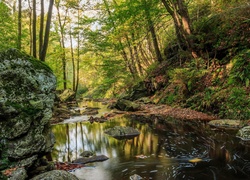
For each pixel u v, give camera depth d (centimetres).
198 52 1152
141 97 1609
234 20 1013
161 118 1009
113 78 2153
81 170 450
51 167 426
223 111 858
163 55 1794
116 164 479
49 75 444
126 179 401
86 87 4009
